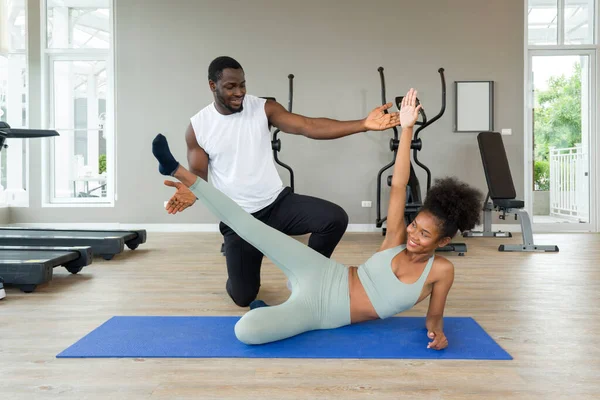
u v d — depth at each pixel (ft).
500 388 4.54
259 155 7.40
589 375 4.86
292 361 5.19
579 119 19.74
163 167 5.65
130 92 19.38
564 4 19.48
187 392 4.45
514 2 18.92
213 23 19.25
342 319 6.07
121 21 19.29
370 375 4.83
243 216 6.01
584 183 19.85
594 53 19.43
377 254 6.22
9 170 20.11
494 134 16.63
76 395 4.39
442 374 4.86
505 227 19.30
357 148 19.15
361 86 19.13
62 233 13.84
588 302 8.01
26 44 19.77
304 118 7.20
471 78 19.03
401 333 6.11
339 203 19.22
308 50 19.17
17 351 5.57
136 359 5.27
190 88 19.35
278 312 5.72
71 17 19.97
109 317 7.07
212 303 7.93
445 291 5.75
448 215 5.24
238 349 5.53
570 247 14.94
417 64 19.04
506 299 8.21
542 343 5.88
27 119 19.93
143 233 14.32
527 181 19.62
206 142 7.41
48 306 7.73
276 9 19.17
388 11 19.04
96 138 20.15
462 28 19.01
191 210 19.36
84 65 20.04
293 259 6.06
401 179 6.06
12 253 10.02
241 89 6.98
